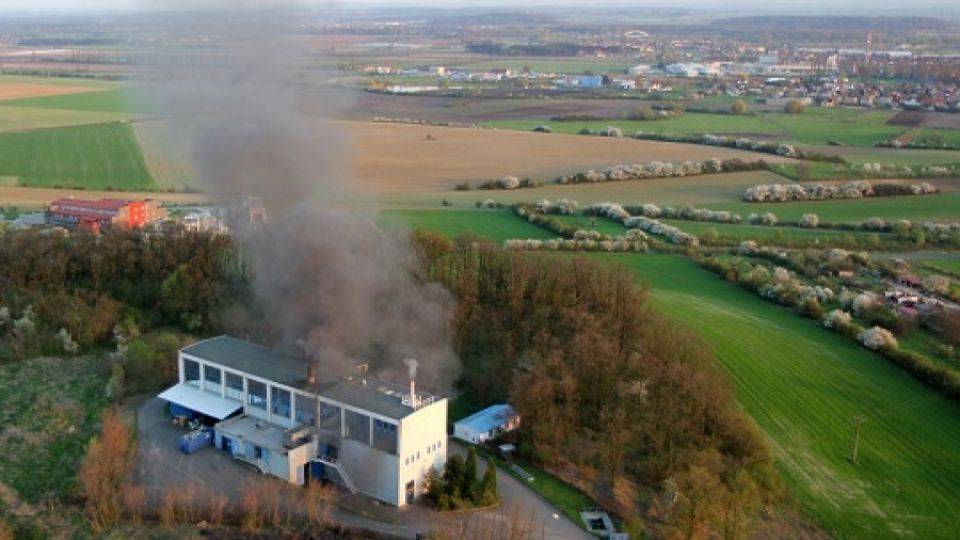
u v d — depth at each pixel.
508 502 63.16
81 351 87.62
